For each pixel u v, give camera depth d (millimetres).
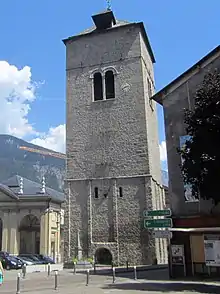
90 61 46094
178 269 24797
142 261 38062
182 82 28312
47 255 57781
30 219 64875
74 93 45469
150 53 51031
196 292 17859
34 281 26750
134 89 43594
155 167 44688
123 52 45219
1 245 62219
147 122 42688
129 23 45969
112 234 39594
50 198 62375
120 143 42188
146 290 19016
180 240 24984
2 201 62438
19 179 68562
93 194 41375
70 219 41219
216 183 19219
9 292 20297
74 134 43938
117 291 18906
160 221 21859
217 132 19125
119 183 40938
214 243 22703
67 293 18891
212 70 27141
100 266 39125
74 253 40031
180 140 27266
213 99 19656
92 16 47062
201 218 24453
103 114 43688
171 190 26656
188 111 21484
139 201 39812
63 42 47906
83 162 42719
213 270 23688
